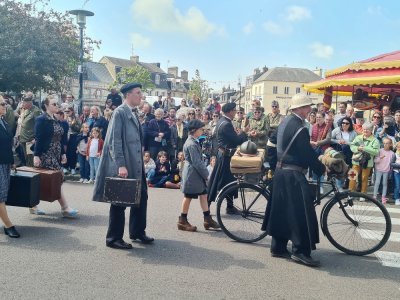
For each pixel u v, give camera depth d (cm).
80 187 919
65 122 754
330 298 381
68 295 365
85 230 573
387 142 873
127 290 380
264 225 496
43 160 638
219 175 639
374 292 399
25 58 1783
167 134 1028
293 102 473
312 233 461
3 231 557
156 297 367
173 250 501
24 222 607
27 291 371
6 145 521
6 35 1748
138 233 522
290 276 430
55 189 609
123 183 474
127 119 499
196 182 579
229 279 416
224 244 534
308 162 466
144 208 521
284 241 485
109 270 428
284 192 472
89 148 986
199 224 630
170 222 634
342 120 945
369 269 464
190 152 575
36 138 630
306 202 463
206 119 1160
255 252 506
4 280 394
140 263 451
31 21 1814
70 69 2188
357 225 517
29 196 562
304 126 475
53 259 455
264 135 960
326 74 1422
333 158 511
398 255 518
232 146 641
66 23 1945
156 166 984
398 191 864
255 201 549
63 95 1576
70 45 1964
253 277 424
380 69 1201
